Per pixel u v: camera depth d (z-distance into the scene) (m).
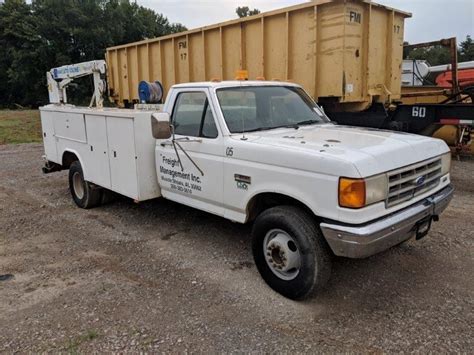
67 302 3.76
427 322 3.36
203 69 9.94
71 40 42.12
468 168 8.74
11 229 5.75
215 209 4.46
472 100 8.21
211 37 9.61
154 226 5.73
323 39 7.54
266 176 3.76
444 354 2.96
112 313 3.57
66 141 6.69
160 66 11.35
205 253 4.79
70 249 5.01
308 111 5.18
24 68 40.47
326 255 3.53
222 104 4.45
